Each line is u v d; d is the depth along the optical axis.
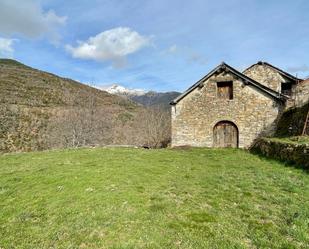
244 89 22.86
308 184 10.55
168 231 6.54
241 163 15.51
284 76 27.53
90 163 14.20
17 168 14.24
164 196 8.96
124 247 5.75
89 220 7.09
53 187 9.95
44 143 44.59
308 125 18.05
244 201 8.78
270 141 17.27
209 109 23.69
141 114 51.19
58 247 6.02
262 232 6.64
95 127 47.62
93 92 95.19
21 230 6.98
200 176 12.09
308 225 6.98
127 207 7.86
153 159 16.23
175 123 24.42
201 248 5.83
